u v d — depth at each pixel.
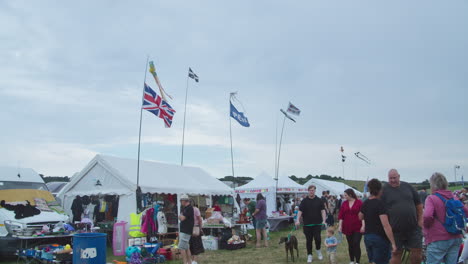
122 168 13.52
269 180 22.75
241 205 21.16
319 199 8.76
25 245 9.85
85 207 14.33
